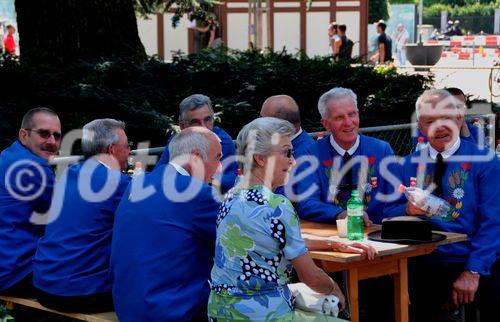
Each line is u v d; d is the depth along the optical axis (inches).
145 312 261.0
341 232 295.1
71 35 673.0
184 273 263.7
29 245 319.6
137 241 265.4
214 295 248.1
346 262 270.1
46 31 673.0
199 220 264.2
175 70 631.8
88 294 292.0
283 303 243.6
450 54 1911.9
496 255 307.3
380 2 2453.2
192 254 265.0
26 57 626.2
